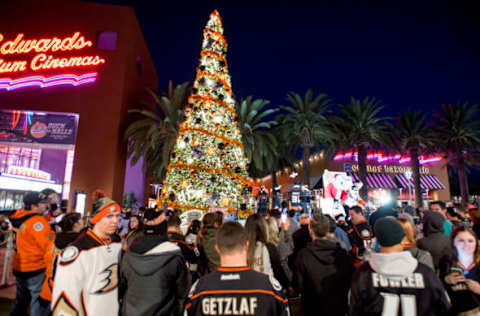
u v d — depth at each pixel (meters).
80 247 2.40
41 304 3.46
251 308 1.97
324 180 12.27
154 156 25.16
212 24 14.59
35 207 4.04
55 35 22.95
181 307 2.68
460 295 2.71
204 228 3.91
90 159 21.44
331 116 24.95
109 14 23.83
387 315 2.04
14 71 22.05
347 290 2.94
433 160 37.81
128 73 23.78
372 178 34.88
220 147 12.66
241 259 2.16
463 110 28.19
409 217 4.04
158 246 2.65
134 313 2.41
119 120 22.28
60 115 22.17
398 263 2.11
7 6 22.98
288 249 5.52
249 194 14.20
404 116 28.44
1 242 6.81
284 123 25.12
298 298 5.60
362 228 4.49
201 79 13.69
